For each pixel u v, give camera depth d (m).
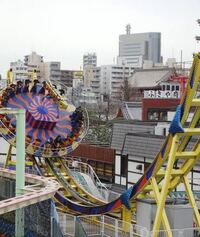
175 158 26.16
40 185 27.02
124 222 27.16
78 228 27.28
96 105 122.94
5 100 40.06
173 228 26.52
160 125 39.97
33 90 41.38
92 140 62.69
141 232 25.09
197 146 26.73
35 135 39.03
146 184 27.28
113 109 121.12
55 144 38.97
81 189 37.62
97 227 28.72
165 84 58.97
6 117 37.62
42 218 25.17
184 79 52.53
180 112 25.16
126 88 106.56
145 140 38.38
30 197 22.52
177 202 28.09
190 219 26.94
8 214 24.44
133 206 29.61
